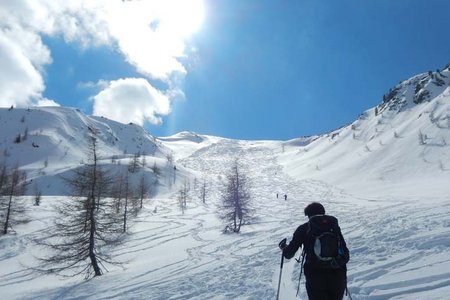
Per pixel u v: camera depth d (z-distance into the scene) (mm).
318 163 193000
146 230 58031
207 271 16688
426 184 100188
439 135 144375
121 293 15672
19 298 22469
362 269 9734
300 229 5125
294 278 10688
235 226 48656
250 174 188750
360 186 122250
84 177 28578
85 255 28234
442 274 7590
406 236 13602
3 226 53969
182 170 186250
